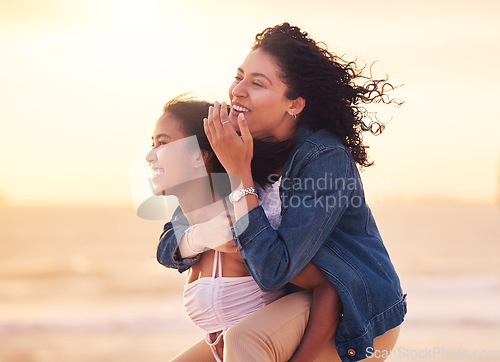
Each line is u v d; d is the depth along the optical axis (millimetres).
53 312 25172
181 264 2994
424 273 35125
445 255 43031
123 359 18984
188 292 2943
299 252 2582
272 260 2547
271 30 2996
